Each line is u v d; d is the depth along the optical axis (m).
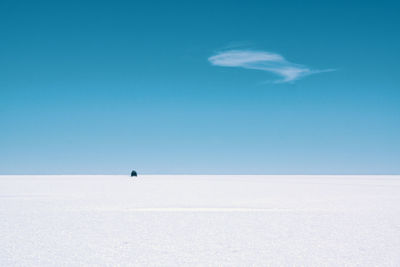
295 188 38.53
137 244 11.73
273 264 9.56
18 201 23.89
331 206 21.25
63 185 44.22
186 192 31.81
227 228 14.49
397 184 48.78
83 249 11.08
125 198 25.89
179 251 10.86
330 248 11.18
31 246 11.44
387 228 14.35
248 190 34.88
